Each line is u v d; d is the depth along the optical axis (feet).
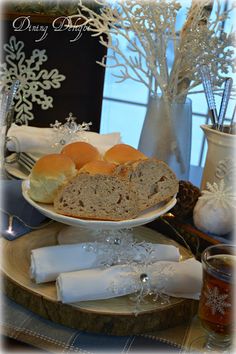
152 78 3.34
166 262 2.30
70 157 2.50
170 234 2.78
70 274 2.12
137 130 9.55
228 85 2.90
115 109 9.92
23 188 2.48
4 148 3.20
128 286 2.16
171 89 3.21
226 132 2.98
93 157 2.54
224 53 3.08
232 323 1.87
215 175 2.95
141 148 3.35
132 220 2.23
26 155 3.34
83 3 4.10
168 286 2.19
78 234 2.53
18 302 2.20
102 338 2.07
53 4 4.10
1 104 2.91
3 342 1.99
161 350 2.01
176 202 2.72
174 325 2.17
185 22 3.09
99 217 2.24
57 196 2.22
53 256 2.23
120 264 2.27
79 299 2.07
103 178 2.23
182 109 3.22
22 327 2.07
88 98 4.61
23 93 4.39
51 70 4.37
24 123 4.49
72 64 4.40
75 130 3.38
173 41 3.14
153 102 3.27
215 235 2.61
